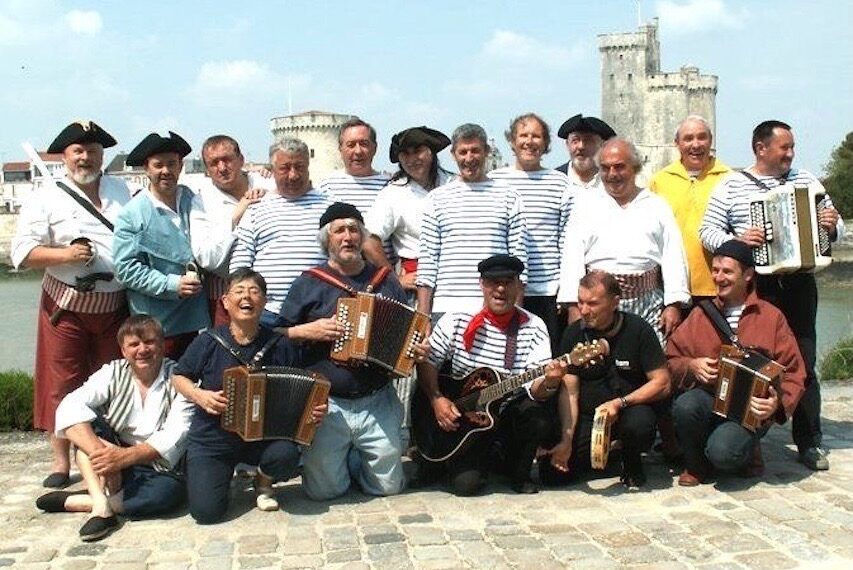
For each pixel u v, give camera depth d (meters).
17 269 7.18
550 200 7.84
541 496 6.73
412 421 7.11
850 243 60.91
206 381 6.40
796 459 7.57
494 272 6.64
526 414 6.70
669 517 6.14
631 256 7.23
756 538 5.68
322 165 73.25
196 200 7.61
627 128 90.81
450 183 7.54
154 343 6.53
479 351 6.85
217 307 7.82
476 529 6.00
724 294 6.98
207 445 6.32
